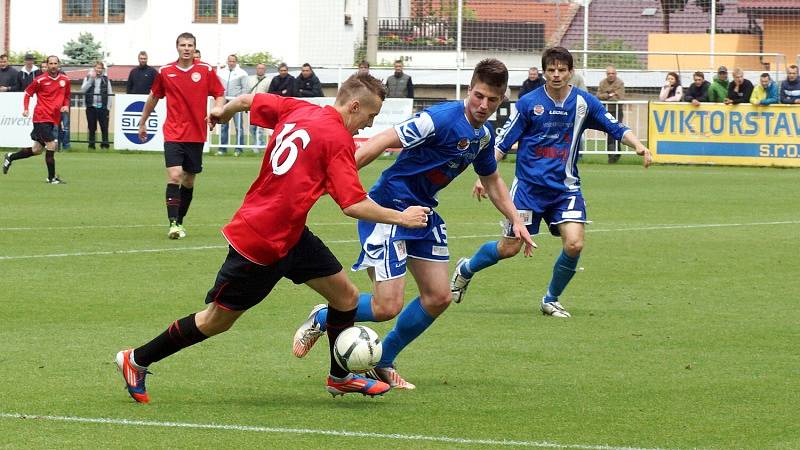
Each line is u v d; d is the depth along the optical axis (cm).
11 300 1888
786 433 1160
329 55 7806
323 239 2731
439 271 1367
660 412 1243
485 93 1342
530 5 7019
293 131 1198
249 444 1097
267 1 7869
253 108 1270
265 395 1308
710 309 1902
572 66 1869
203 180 4375
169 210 2703
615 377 1417
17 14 8294
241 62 7912
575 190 1872
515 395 1321
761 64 6900
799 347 1603
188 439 1112
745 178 4675
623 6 7012
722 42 6950
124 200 3600
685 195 3975
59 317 1755
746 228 3044
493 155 1427
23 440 1101
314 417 1211
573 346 1605
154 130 5881
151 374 1355
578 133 1873
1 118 5847
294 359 1502
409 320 1356
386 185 1384
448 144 1355
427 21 7550
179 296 1947
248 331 1680
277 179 1192
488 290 2094
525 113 1872
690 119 5294
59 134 5991
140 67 5875
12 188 3956
